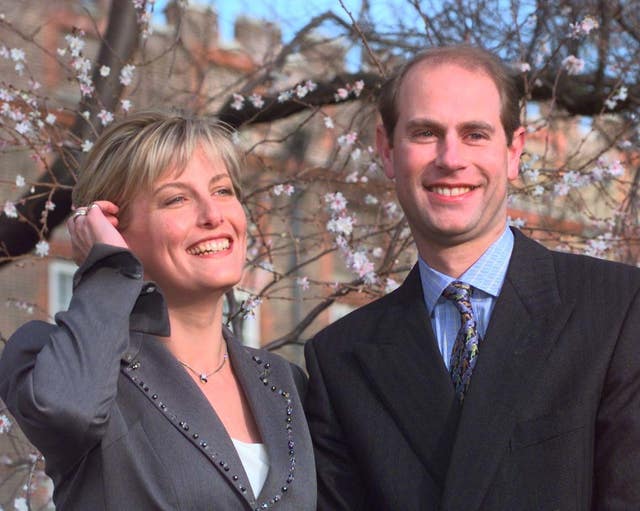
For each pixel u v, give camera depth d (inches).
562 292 186.2
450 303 192.9
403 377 189.3
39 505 310.8
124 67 292.5
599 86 330.6
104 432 161.8
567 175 285.4
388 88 197.9
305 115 386.9
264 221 337.1
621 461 173.0
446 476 177.9
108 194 179.5
